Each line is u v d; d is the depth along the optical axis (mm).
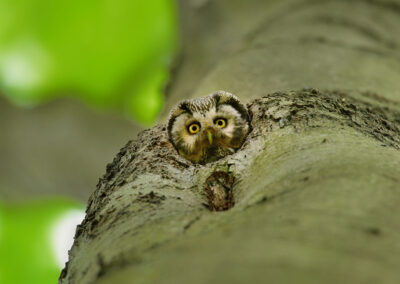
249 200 3885
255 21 4414
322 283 2857
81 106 5770
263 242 3479
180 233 3857
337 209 3822
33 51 7031
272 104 4023
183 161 3996
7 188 6012
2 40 6941
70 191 5875
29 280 6684
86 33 6988
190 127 4102
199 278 3199
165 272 3535
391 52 4258
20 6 6723
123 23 7020
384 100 4082
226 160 3984
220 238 3785
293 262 3125
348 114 4008
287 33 4262
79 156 5559
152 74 7211
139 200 3926
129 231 3881
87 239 3922
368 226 3588
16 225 6695
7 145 5617
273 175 3910
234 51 4273
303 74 4121
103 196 3973
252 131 4020
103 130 5586
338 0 4371
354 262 3109
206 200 3943
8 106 5734
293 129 3979
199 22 4539
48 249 6746
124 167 4004
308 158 3910
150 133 4055
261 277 2996
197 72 4426
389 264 3143
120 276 3820
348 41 4238
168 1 6906
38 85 7191
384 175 3863
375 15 4348
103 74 7172
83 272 3871
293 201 3846
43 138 5586
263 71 4145
